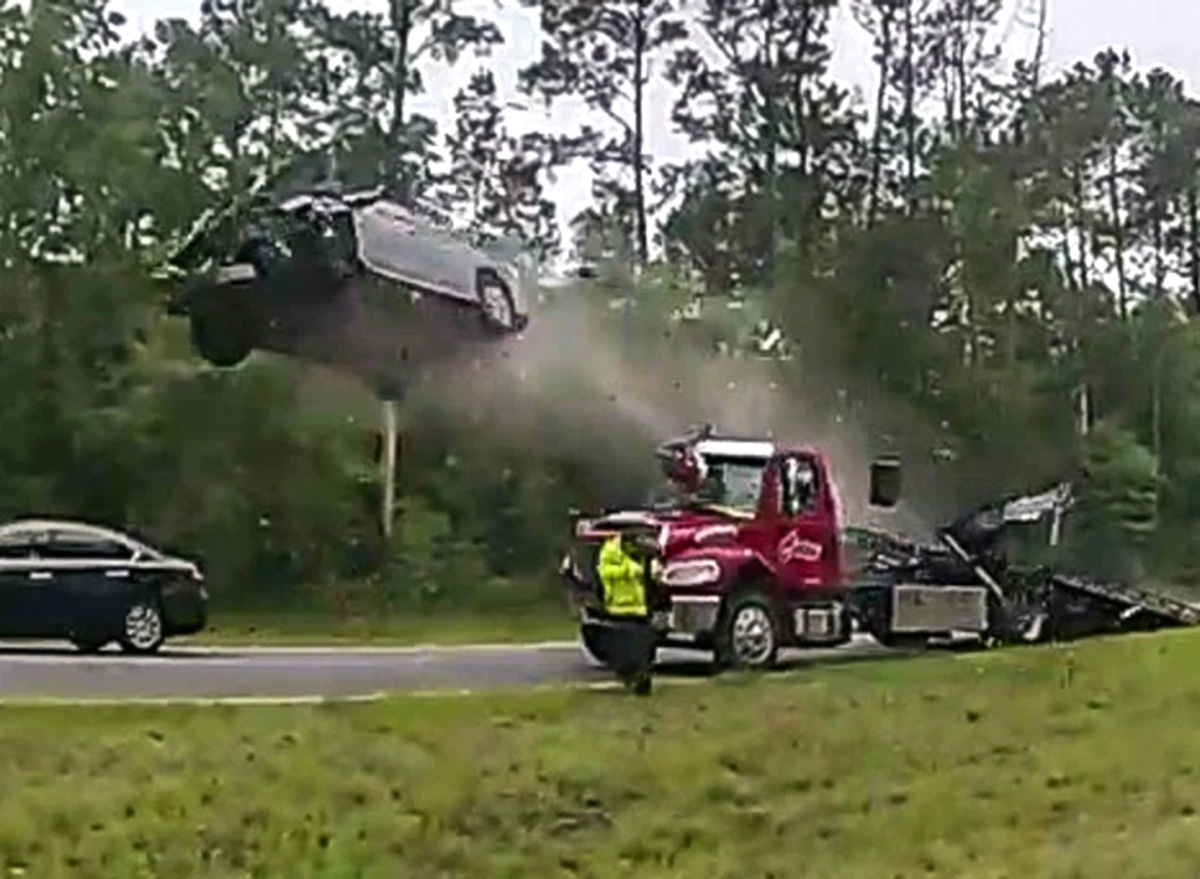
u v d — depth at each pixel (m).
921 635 20.52
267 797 11.70
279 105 43.03
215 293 20.27
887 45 51.66
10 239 36.72
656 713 14.13
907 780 12.41
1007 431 44.06
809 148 50.88
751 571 17.66
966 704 14.36
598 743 13.04
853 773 12.55
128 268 36.81
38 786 11.59
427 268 20.92
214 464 36.81
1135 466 46.34
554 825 11.71
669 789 12.21
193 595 21.84
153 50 42.25
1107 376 50.72
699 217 51.12
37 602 20.88
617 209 52.12
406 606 36.91
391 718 13.61
